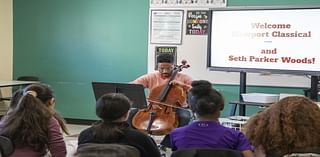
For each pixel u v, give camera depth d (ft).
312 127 6.98
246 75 18.85
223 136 8.07
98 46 22.11
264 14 17.03
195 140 8.11
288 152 7.01
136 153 7.18
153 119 13.12
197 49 20.11
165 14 20.56
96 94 13.28
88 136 7.82
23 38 23.36
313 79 16.52
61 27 22.68
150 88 15.64
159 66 15.53
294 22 16.49
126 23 21.49
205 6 19.86
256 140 7.45
